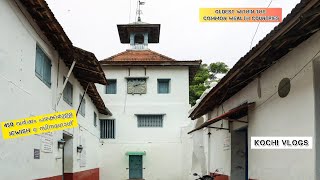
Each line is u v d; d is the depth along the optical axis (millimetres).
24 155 7055
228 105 11281
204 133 15984
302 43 6070
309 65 5828
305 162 5961
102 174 20875
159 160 21109
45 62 8859
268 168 7582
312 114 5734
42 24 7961
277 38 5730
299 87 6203
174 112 21531
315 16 4957
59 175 10094
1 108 5949
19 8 6758
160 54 23906
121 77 21844
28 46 7352
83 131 14570
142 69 21906
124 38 25516
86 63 10508
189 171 18812
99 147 20766
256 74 8172
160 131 21375
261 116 8078
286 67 6723
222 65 30609
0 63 5910
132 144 21234
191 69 22500
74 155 12328
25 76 7191
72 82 12156
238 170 10789
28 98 7395
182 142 20797
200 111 13859
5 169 6082
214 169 13633
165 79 21906
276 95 7215
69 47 9258
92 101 17391
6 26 6160
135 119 21500
